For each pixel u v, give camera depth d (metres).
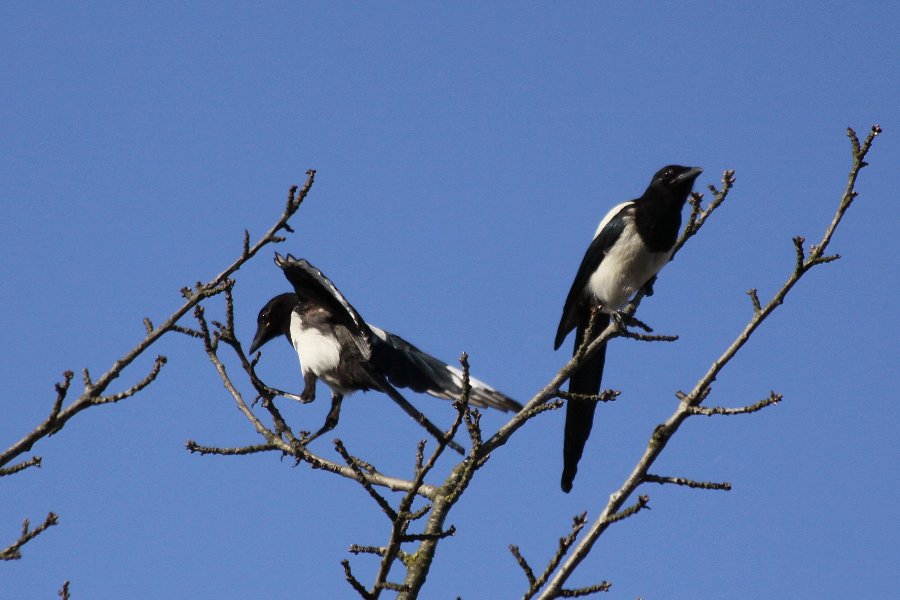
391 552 7.80
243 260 8.65
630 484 8.22
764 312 8.57
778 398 8.18
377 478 10.07
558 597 7.79
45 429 7.44
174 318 8.32
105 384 7.73
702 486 8.15
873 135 8.77
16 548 7.55
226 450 10.23
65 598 7.77
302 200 8.71
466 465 8.91
